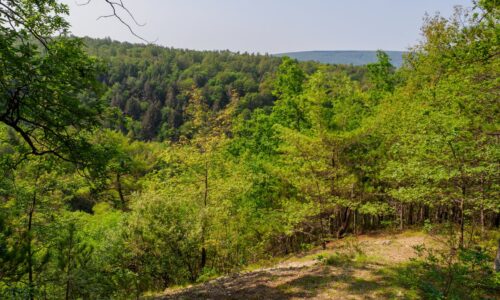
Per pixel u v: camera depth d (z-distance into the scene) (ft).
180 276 50.01
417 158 36.24
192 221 51.06
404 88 68.74
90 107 25.38
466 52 30.68
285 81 85.92
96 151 26.91
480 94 29.40
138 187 96.68
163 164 63.16
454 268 24.43
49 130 25.23
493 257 33.86
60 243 24.85
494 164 29.07
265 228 67.21
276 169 61.46
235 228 64.13
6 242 21.68
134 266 44.60
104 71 26.21
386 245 47.09
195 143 55.47
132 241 44.80
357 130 55.01
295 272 36.58
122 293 32.04
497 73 29.04
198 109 56.03
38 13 23.70
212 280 41.98
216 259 62.85
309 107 59.31
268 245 76.59
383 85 96.27
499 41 26.84
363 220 74.59
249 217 65.87
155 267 44.96
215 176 58.29
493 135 30.35
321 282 31.48
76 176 38.17
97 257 34.27
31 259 22.45
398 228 65.16
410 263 34.76
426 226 33.06
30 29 22.12
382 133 56.34
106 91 26.48
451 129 31.76
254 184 69.67
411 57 79.82
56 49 23.21
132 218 47.42
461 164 31.86
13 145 27.37
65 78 23.71
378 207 56.44
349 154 59.52
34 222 36.86
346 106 65.00
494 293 25.17
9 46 21.25
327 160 57.57
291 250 75.72
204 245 51.85
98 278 25.50
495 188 33.37
